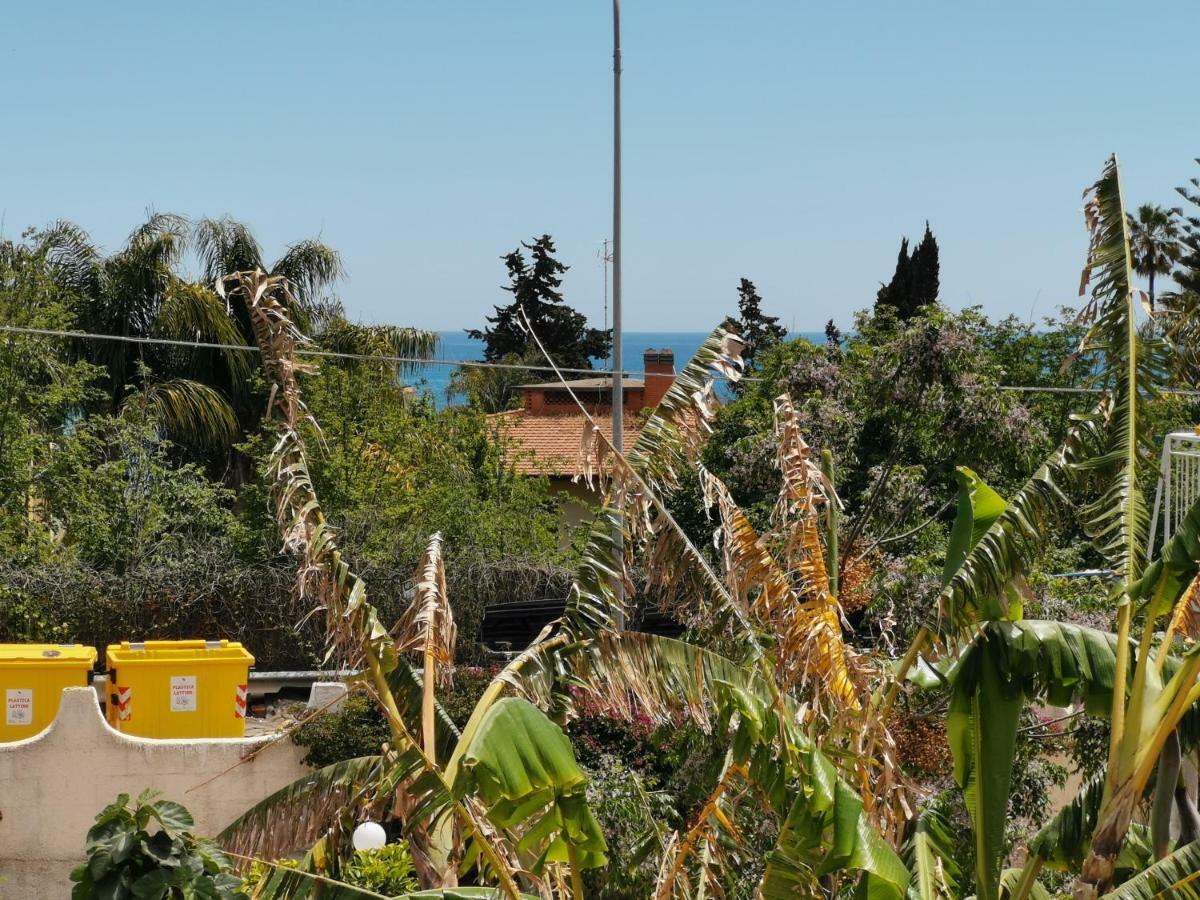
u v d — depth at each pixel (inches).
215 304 1263.5
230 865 309.0
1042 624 315.3
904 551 829.2
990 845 317.1
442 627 316.2
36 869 644.7
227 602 901.8
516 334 3061.0
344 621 289.4
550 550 1068.5
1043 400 1246.9
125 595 890.1
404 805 313.0
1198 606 303.9
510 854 294.7
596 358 3142.2
